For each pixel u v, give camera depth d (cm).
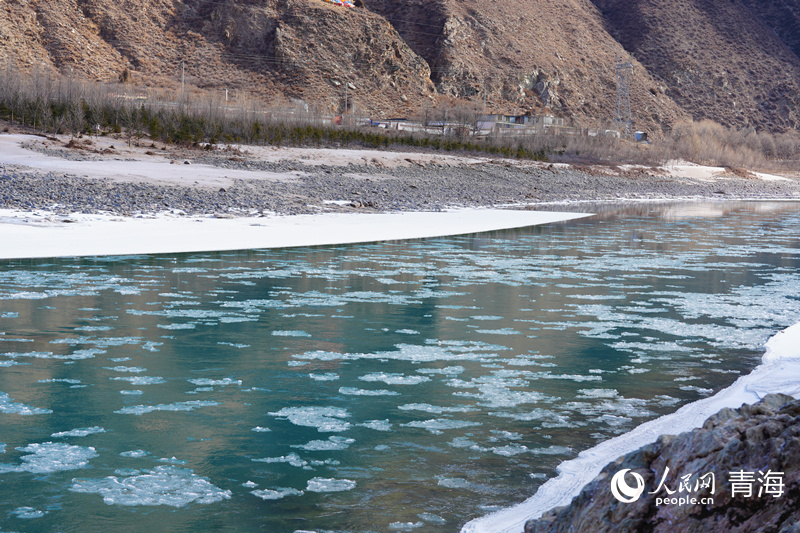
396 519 456
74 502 472
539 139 6806
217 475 523
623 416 671
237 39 10262
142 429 614
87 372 779
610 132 9012
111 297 1184
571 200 4281
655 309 1202
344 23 10656
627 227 2783
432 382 774
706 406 677
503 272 1573
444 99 10838
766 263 1834
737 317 1145
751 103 14362
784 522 269
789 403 335
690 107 13800
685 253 2023
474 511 468
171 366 809
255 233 2030
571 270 1630
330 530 439
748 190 6594
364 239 2050
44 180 2559
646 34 14788
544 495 488
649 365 854
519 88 11681
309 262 1628
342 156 4372
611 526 300
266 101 9350
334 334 984
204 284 1325
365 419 653
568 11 14250
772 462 286
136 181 2766
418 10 12031
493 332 1016
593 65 13088
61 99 4450
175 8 10419
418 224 2473
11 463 536
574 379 792
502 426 640
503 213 3078
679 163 7762
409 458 562
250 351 883
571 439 609
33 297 1162
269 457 559
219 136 4494
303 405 688
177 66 9725
